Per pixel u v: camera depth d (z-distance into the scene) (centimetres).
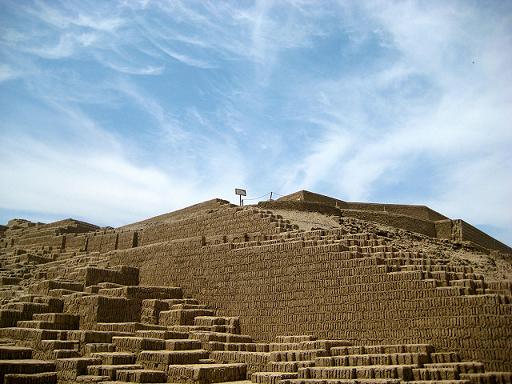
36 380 2114
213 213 3925
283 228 3369
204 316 2933
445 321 2156
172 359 2214
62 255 5138
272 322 2781
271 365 2114
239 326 2897
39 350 2417
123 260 4009
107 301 2908
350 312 2475
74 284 3431
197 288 3281
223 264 3170
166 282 3528
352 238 2916
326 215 4012
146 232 4619
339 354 2164
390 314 2333
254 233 3469
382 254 2562
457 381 1759
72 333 2506
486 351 2020
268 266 2906
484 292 2192
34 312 2936
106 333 2539
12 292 3769
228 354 2361
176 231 4244
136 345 2372
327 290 2595
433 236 4472
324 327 2552
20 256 5084
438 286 2245
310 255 2727
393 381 1733
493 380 1862
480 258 3716
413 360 1959
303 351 2172
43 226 6681
